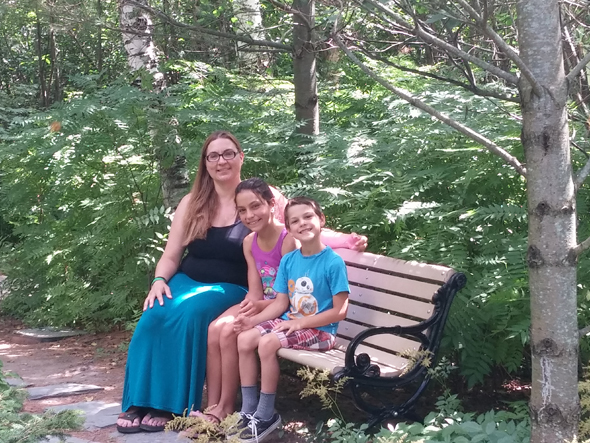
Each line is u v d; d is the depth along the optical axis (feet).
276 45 18.13
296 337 11.50
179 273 13.41
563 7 9.64
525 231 13.78
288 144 18.20
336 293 11.65
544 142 7.98
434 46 8.72
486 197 14.16
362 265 13.12
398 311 12.01
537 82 7.88
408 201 14.65
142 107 17.88
